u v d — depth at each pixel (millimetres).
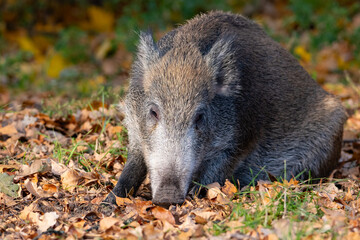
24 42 24344
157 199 8227
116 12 27391
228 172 10211
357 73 21609
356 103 17031
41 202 8898
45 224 8062
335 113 12406
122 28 24391
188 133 8820
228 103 9836
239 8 26406
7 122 13195
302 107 11945
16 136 12141
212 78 9508
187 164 8609
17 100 17953
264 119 11086
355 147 13438
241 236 7410
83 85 19016
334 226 7695
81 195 9336
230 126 9906
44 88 20203
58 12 27188
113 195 9477
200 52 9852
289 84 11742
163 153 8578
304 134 11914
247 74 10531
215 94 9641
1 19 26391
